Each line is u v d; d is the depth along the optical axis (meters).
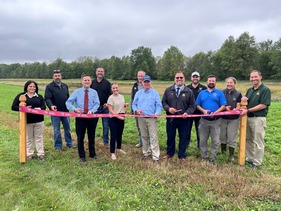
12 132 9.58
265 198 4.74
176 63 88.00
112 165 6.25
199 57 88.44
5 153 7.04
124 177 5.57
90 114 6.43
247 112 6.32
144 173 5.79
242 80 78.38
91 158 6.84
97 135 9.58
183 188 5.06
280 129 10.51
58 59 113.25
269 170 6.22
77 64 106.38
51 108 7.25
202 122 6.75
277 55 74.00
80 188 5.07
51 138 8.92
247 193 4.81
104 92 7.84
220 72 84.44
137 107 6.87
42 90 43.03
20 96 6.29
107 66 102.31
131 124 11.37
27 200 4.53
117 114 6.74
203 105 6.76
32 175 5.64
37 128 6.68
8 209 4.27
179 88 6.78
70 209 4.28
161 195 4.80
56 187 5.06
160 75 90.88
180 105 6.70
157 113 6.57
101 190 4.95
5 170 5.82
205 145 6.83
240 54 79.38
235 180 5.38
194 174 5.69
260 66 79.69
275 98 28.97
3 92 35.19
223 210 4.34
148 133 6.98
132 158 6.84
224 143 7.28
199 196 4.74
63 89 7.67
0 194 4.76
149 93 6.79
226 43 84.94
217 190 4.96
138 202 4.51
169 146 6.98
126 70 93.50
